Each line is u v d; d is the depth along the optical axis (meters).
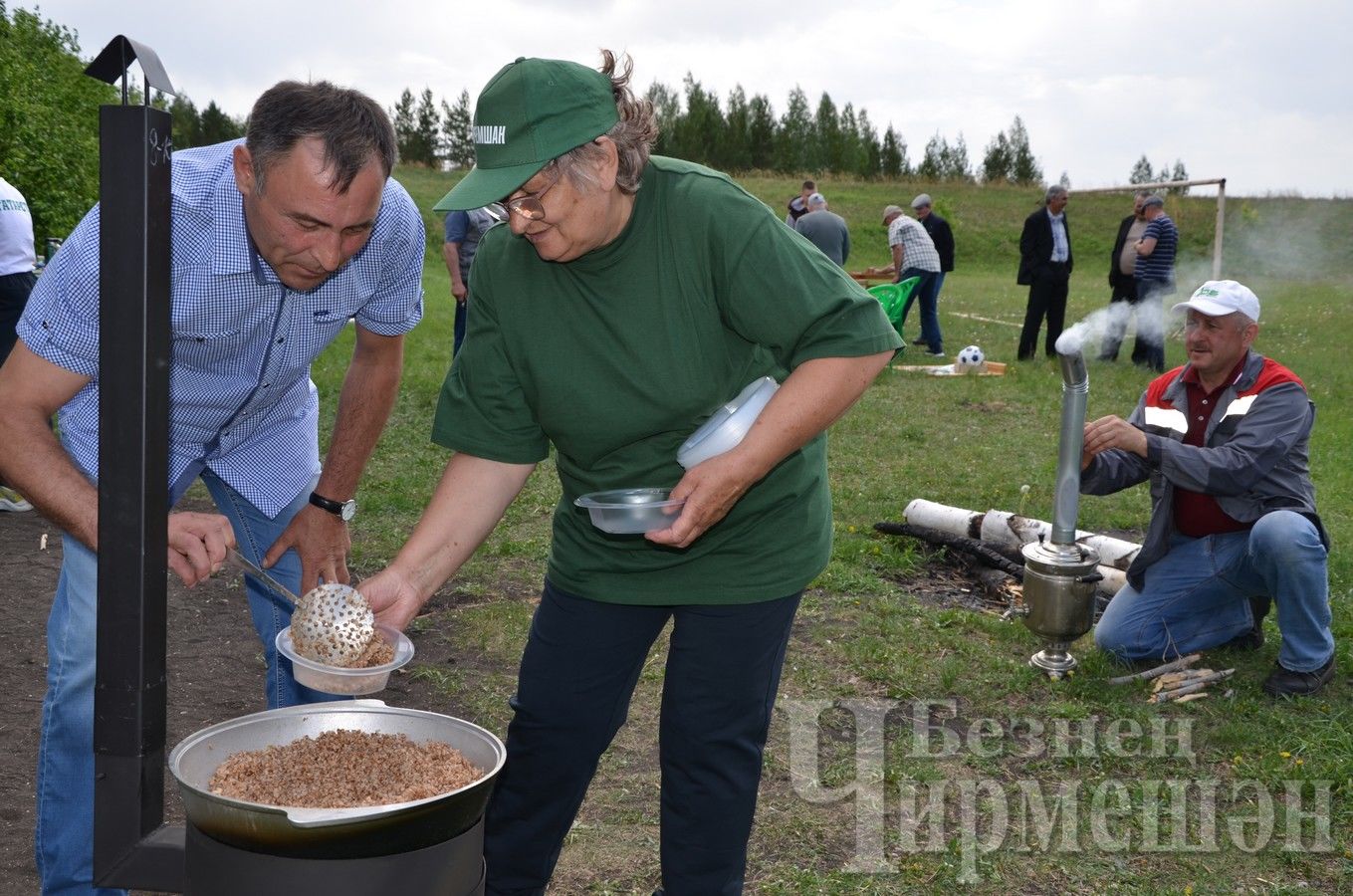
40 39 24.89
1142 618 4.42
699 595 2.29
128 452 1.71
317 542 2.72
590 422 2.25
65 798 2.34
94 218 2.14
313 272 2.16
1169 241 11.91
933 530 5.89
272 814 1.54
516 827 2.52
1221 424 4.21
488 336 2.31
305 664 2.03
